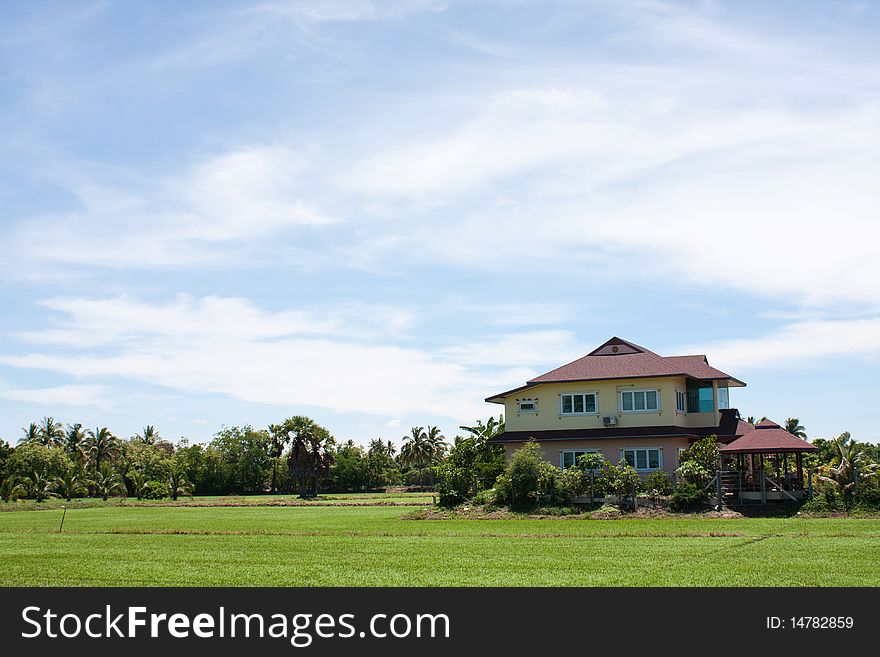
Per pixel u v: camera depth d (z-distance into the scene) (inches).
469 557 1137.4
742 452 1927.9
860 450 1934.1
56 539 1507.1
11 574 1029.2
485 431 2856.8
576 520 1785.2
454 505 2089.1
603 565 1032.8
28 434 5595.5
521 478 2005.4
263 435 5541.3
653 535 1395.2
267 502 3309.5
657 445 2145.7
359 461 5418.3
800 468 1968.5
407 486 6122.1
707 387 2284.7
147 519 2178.9
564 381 2279.8
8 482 3666.3
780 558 1069.1
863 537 1302.9
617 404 2241.6
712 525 1568.7
